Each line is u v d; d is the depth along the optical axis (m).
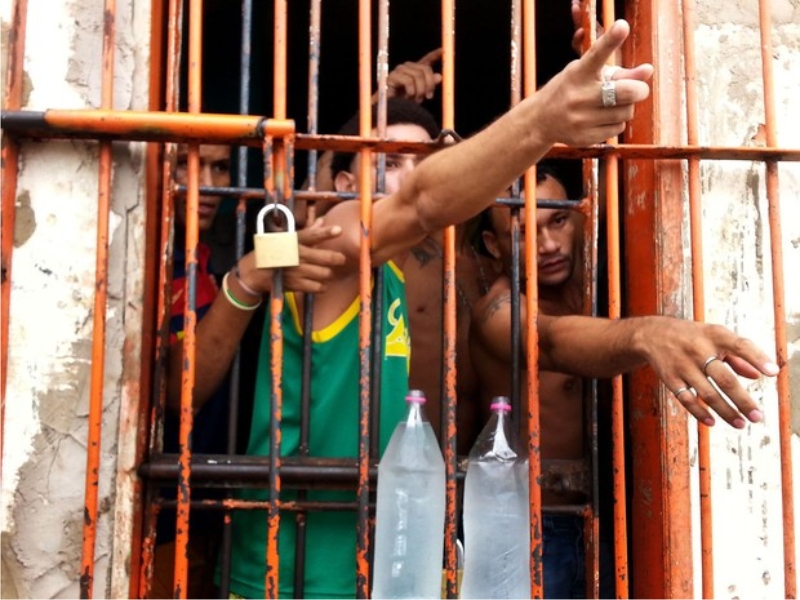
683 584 1.91
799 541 2.00
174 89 1.94
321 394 1.94
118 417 1.83
